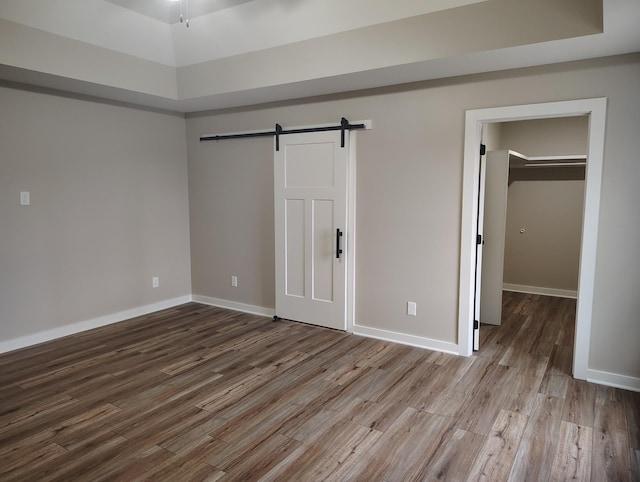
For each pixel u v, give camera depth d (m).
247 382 3.26
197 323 4.70
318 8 3.36
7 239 3.83
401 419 2.73
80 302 4.40
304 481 2.16
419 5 3.06
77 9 3.42
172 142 5.23
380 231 4.09
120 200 4.70
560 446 2.45
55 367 3.53
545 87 3.24
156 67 4.29
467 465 2.28
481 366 3.55
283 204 4.62
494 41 2.89
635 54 2.94
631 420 2.71
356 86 3.92
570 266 5.89
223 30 3.84
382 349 3.92
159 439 2.52
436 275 3.84
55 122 4.09
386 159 3.99
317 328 4.51
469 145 3.57
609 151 3.06
